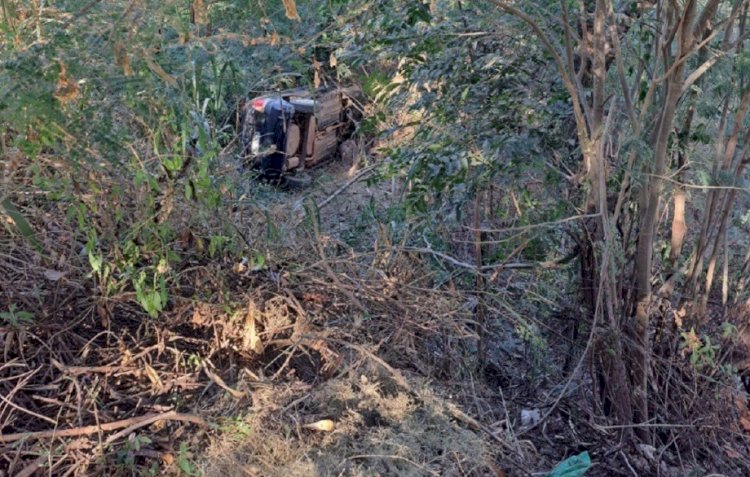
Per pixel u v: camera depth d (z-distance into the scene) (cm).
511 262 343
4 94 196
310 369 293
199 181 274
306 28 359
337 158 666
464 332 318
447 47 322
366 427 264
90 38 211
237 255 313
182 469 233
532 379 331
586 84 310
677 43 260
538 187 339
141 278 262
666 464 294
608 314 291
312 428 256
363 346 287
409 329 316
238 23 324
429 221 328
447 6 322
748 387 336
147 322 289
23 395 251
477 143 304
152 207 276
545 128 303
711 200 307
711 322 334
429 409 271
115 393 259
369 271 334
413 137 332
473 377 326
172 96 271
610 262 280
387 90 346
